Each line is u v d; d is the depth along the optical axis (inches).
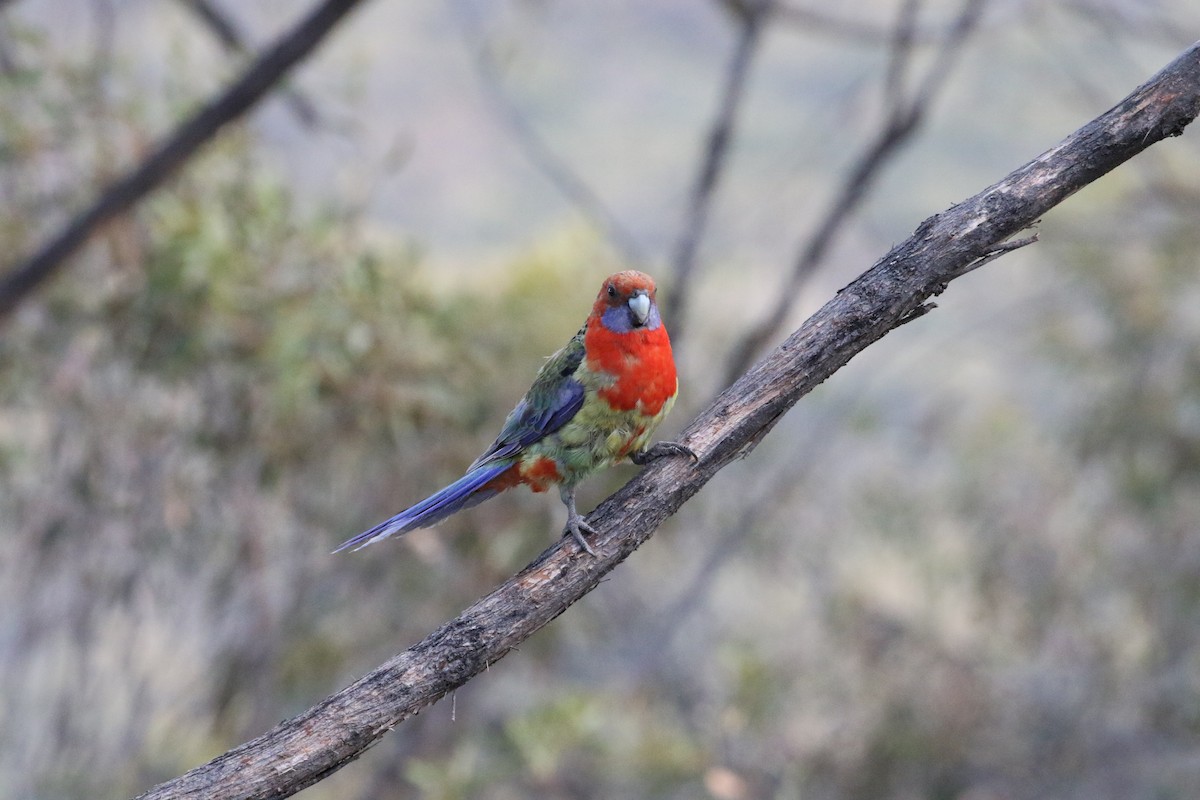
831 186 805.9
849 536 702.5
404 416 438.3
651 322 288.2
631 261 598.9
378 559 482.3
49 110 437.1
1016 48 664.4
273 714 507.5
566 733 539.8
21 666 452.1
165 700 472.1
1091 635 681.6
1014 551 679.7
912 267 231.0
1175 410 631.2
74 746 452.1
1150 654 668.7
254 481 442.9
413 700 219.1
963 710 669.9
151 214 439.2
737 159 943.7
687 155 1030.4
